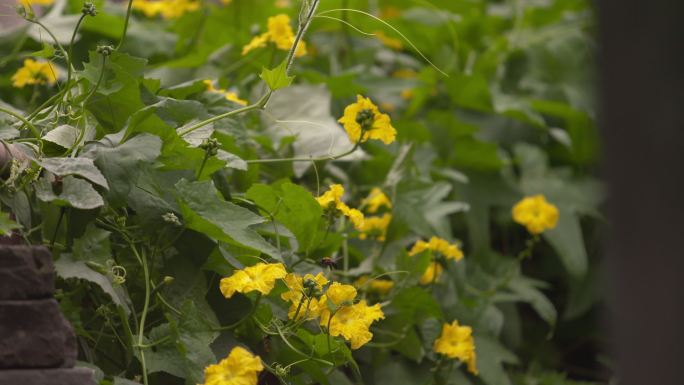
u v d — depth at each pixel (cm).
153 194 433
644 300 334
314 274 455
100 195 425
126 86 441
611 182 343
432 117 565
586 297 564
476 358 501
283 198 446
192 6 546
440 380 477
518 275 539
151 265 434
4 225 408
